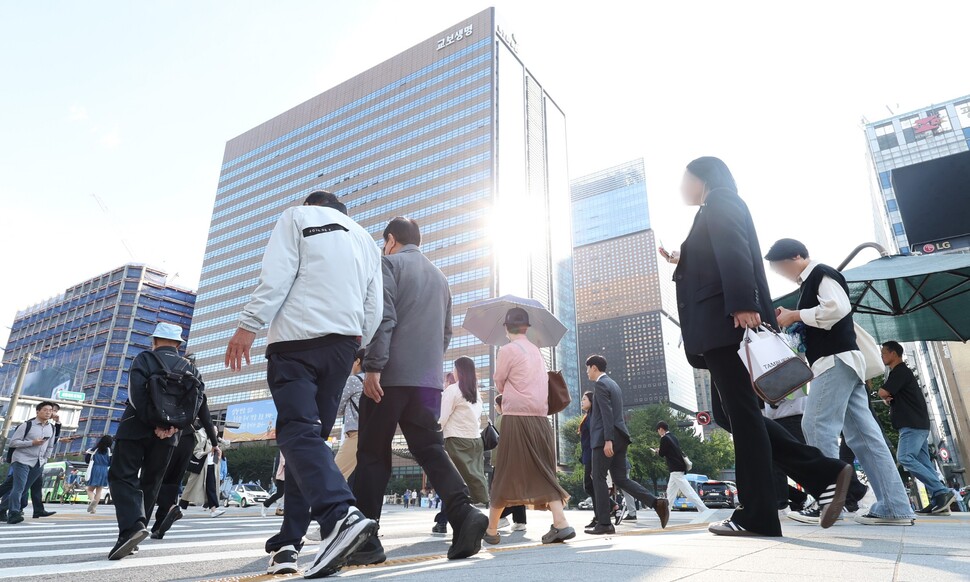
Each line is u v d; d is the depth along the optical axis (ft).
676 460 30.73
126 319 403.34
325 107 377.91
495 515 11.66
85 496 66.18
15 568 9.09
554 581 4.26
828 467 8.84
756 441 8.67
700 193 10.52
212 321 355.97
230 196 397.39
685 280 9.87
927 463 18.31
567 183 416.26
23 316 480.23
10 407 57.36
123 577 8.22
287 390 6.97
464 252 281.33
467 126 306.14
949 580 3.92
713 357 9.16
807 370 7.87
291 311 7.29
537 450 11.73
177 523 22.86
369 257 8.48
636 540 9.84
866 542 7.03
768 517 8.32
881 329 26.37
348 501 6.31
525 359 12.30
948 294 22.38
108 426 368.07
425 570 5.93
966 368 82.17
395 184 321.11
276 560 7.09
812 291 12.03
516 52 355.36
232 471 212.43
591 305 618.03
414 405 9.07
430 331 9.62
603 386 16.94
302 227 7.76
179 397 11.40
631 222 630.74
